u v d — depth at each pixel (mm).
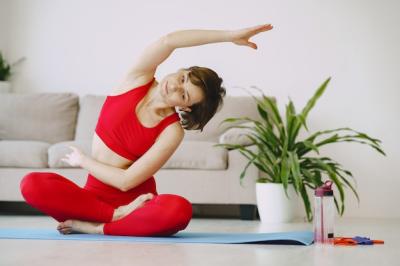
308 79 4871
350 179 4770
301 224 3699
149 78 2514
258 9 4934
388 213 4742
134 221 2459
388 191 4750
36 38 5133
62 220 2549
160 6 5027
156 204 2434
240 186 4113
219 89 2424
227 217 4480
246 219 4160
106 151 2510
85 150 4148
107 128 2510
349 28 4855
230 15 4961
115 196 2543
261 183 3912
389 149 4773
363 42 4840
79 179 4160
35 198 2428
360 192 4770
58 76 5105
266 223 3803
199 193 4117
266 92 4902
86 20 5090
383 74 4820
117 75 5062
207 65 4957
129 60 5051
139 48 5043
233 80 4934
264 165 3971
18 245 2213
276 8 4918
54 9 5117
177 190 4125
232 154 4137
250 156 4137
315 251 2174
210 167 4102
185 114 2486
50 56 5113
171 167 4121
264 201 3889
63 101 4863
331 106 4828
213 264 1782
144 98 2486
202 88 2355
